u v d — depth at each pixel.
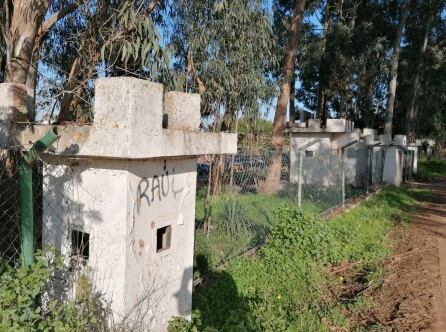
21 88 2.68
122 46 5.62
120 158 2.47
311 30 21.11
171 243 3.08
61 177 2.79
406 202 13.01
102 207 2.63
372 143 15.73
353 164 15.48
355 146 15.47
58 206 2.81
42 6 4.63
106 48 5.93
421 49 26.42
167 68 5.70
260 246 6.31
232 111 8.80
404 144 20.89
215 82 8.12
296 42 13.30
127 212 2.58
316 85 26.62
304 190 12.02
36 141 2.43
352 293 5.21
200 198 9.48
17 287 2.16
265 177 9.46
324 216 9.22
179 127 3.01
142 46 5.36
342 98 25.81
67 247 2.78
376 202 12.25
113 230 2.61
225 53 8.51
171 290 3.13
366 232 8.14
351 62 22.86
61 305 2.39
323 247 6.21
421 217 10.36
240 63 8.56
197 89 8.11
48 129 2.56
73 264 2.75
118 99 2.33
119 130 2.33
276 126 12.85
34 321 2.17
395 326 4.23
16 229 3.22
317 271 5.73
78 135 2.48
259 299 4.60
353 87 27.47
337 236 7.39
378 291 5.17
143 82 2.38
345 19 22.84
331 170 15.45
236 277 5.03
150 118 2.47
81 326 2.28
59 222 2.81
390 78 23.64
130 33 5.89
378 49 22.73
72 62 7.03
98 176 2.64
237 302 4.34
